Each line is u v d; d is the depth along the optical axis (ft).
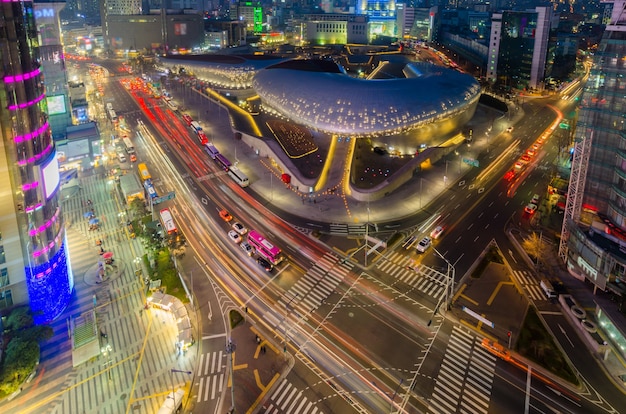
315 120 462.60
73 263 327.88
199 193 431.43
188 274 313.12
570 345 251.60
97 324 268.00
